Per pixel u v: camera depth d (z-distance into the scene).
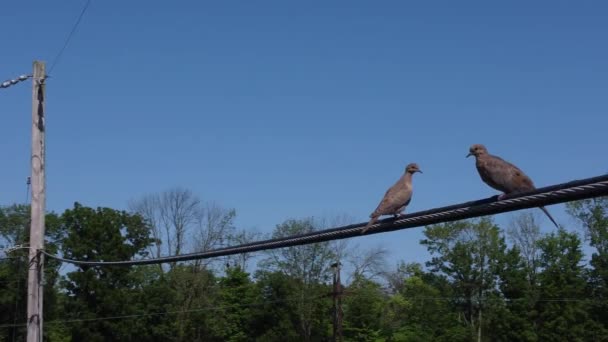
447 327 75.88
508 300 70.44
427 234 78.50
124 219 70.31
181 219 81.69
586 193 6.70
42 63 21.97
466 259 75.56
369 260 72.38
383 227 9.38
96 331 65.56
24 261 52.97
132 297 68.00
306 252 72.62
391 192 10.00
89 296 66.56
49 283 65.69
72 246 67.25
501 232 74.94
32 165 21.83
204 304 71.81
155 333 68.44
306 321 72.81
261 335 72.31
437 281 77.94
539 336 67.12
